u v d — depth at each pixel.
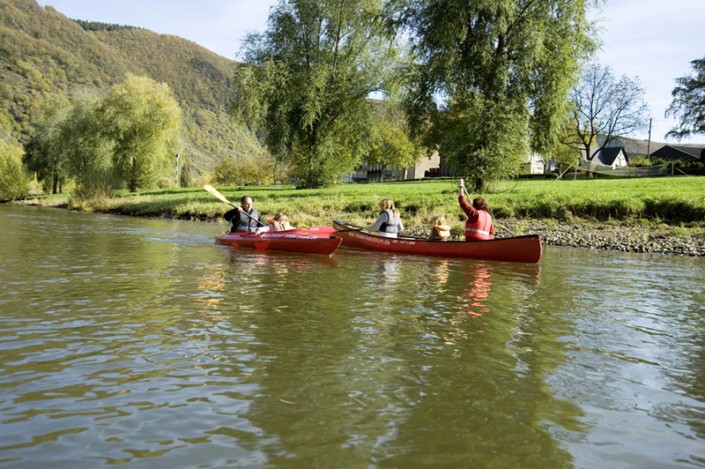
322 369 4.04
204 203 28.64
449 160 25.12
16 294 6.52
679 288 8.41
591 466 2.73
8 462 2.62
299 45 33.56
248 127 32.59
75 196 40.03
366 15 32.16
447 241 11.97
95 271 8.51
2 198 59.88
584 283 8.71
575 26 23.48
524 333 5.30
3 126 133.38
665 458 2.85
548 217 19.61
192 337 4.80
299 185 37.00
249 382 3.74
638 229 16.91
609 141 60.34
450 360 4.36
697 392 3.85
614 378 4.09
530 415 3.33
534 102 23.98
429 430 3.07
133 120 48.06
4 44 177.25
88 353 4.29
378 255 12.22
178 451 2.76
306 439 2.92
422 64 25.08
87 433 2.94
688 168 41.72
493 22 22.70
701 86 50.72
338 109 33.47
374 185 40.38
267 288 7.33
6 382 3.64
